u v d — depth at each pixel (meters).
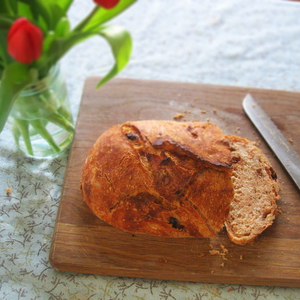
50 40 0.38
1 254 0.48
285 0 0.79
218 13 0.76
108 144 0.48
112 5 0.34
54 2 0.39
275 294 0.47
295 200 0.52
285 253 0.48
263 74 0.68
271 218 0.49
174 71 0.68
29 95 0.44
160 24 0.74
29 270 0.47
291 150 0.55
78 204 0.50
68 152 0.57
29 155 0.56
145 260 0.46
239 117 0.59
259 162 0.53
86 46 0.71
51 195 0.53
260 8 0.77
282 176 0.54
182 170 0.45
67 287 0.46
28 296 0.45
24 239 0.49
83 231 0.48
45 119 0.49
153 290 0.46
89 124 0.57
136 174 0.45
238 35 0.73
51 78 0.45
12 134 0.54
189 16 0.76
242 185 0.51
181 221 0.46
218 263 0.47
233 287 0.47
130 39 0.37
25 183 0.53
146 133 0.48
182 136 0.48
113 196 0.46
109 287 0.46
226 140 0.49
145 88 0.61
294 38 0.73
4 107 0.39
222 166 0.45
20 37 0.32
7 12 0.39
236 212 0.49
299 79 0.67
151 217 0.46
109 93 0.60
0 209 0.51
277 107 0.60
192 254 0.47
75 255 0.46
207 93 0.61
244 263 0.47
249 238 0.47
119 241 0.48
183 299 0.46
